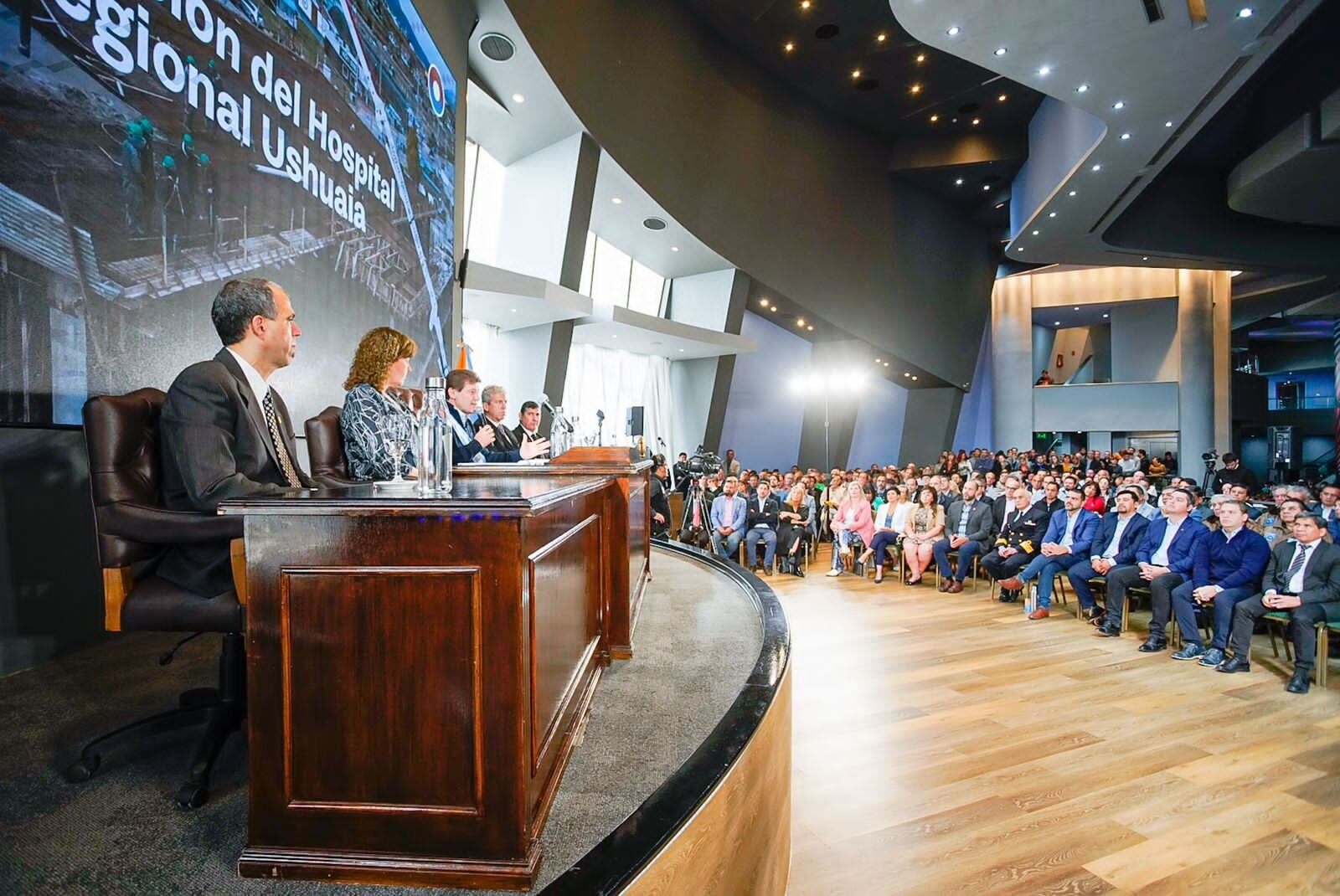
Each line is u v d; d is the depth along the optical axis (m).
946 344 13.77
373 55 3.85
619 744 1.37
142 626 1.30
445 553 0.92
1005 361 16.28
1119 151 7.16
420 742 0.93
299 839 0.94
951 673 3.85
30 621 1.88
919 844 2.16
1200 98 6.12
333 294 3.39
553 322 7.86
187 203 2.34
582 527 1.50
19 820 1.08
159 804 1.14
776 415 13.83
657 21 8.05
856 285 11.85
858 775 2.63
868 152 11.58
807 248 10.98
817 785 2.55
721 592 2.98
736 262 10.05
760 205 10.12
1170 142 7.08
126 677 1.78
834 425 14.04
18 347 1.74
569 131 7.32
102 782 1.22
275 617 0.94
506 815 0.91
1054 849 2.13
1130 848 2.13
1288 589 3.74
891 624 5.00
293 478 1.68
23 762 1.29
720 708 1.57
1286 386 21.84
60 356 1.86
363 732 0.94
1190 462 14.86
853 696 3.48
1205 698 3.45
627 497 1.93
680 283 11.18
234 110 2.60
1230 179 8.52
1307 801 2.42
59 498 1.95
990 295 14.86
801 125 10.52
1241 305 15.50
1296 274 12.53
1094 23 5.12
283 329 1.62
